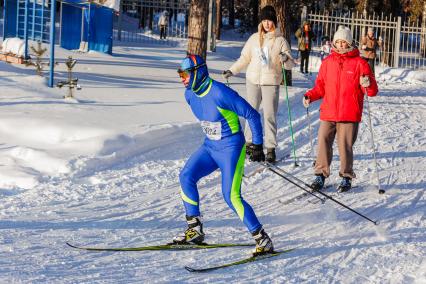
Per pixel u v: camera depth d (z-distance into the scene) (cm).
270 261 760
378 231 891
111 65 2411
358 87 1079
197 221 790
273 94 1253
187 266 727
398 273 734
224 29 5912
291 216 953
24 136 1223
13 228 822
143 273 698
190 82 748
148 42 4047
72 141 1183
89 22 2977
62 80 1852
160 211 939
